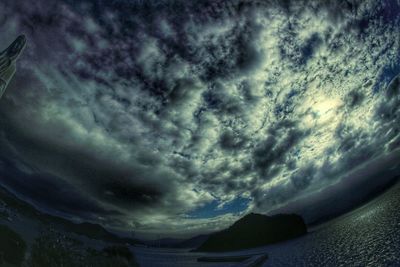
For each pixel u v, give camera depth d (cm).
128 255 3844
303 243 5691
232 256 5466
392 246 3734
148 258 4225
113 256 3391
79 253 2706
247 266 4722
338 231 5591
